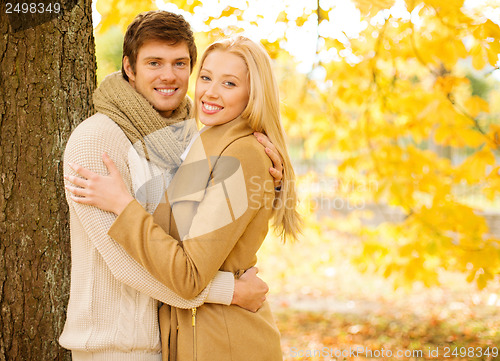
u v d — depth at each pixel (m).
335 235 7.88
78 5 2.35
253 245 1.97
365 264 4.39
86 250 1.91
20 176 2.18
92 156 1.81
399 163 4.15
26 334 2.21
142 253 1.74
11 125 2.17
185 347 1.88
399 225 4.21
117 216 1.79
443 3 3.54
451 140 4.09
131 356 1.87
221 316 1.91
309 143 4.76
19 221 2.19
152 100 2.12
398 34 3.98
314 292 7.91
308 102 4.74
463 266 3.84
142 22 2.08
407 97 4.21
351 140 4.49
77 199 1.78
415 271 4.02
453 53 3.79
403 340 5.78
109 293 1.89
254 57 1.99
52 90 2.24
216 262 1.79
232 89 1.96
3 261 2.17
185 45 2.15
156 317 1.94
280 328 6.39
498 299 7.03
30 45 2.19
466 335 5.84
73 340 1.89
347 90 4.40
